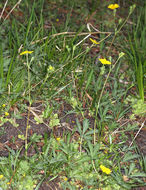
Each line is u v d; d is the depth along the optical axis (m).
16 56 2.95
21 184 2.04
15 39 3.30
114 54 3.57
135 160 2.37
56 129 2.53
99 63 3.32
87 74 3.08
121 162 2.32
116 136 2.55
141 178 2.23
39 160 2.17
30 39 3.34
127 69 3.32
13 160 2.13
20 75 2.80
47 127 2.54
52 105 2.66
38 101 2.74
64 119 2.63
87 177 2.14
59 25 3.97
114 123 2.59
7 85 2.73
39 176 2.11
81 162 2.20
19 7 4.14
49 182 2.12
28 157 2.19
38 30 3.24
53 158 2.18
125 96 2.97
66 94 2.85
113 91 2.89
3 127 2.46
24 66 2.86
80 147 2.32
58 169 2.16
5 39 3.31
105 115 2.63
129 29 4.14
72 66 2.98
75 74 3.07
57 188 2.09
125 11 4.66
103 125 2.47
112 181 2.13
